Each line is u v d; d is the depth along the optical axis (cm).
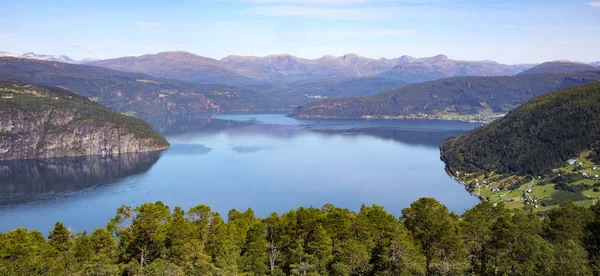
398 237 11106
